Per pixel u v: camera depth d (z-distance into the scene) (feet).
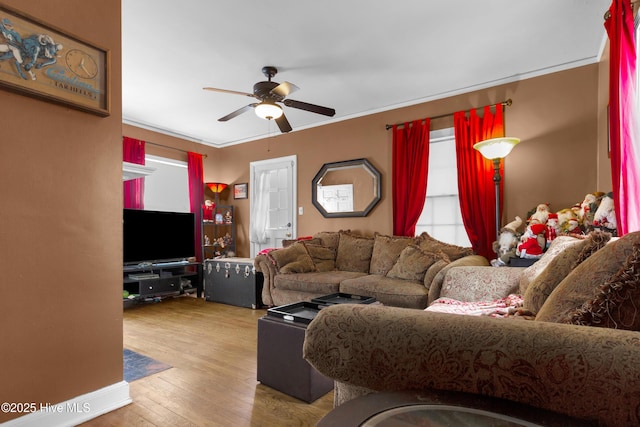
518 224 10.94
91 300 5.81
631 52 6.46
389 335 2.73
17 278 4.97
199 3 7.88
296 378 6.33
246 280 13.89
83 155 5.79
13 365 4.90
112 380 6.02
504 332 2.42
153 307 13.96
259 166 18.78
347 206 15.62
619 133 6.66
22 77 4.91
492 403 2.29
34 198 5.18
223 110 14.90
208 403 6.15
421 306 9.74
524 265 9.48
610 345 2.15
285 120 11.83
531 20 8.65
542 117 11.37
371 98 13.78
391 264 12.44
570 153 10.93
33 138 5.19
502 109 11.95
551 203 11.18
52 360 5.29
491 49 10.06
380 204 14.71
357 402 2.31
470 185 12.26
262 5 7.99
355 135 15.44
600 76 10.24
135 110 14.89
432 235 13.76
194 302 15.02
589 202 9.03
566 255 5.06
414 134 13.65
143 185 16.85
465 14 8.39
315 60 10.62
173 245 15.80
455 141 12.75
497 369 2.35
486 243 11.95
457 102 13.00
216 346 9.12
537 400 2.24
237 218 19.77
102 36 6.06
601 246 4.51
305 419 5.65
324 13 8.31
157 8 8.04
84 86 5.67
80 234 5.71
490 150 10.64
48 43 5.22
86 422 5.52
